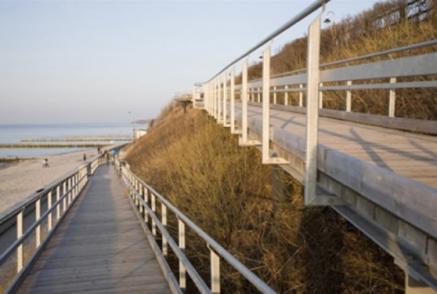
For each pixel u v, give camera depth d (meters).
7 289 5.06
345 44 16.11
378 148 3.79
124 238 8.55
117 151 51.16
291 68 22.64
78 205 13.80
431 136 4.95
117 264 6.62
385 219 2.29
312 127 3.06
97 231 9.30
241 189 10.09
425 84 4.87
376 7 17.97
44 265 6.61
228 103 13.65
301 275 6.90
